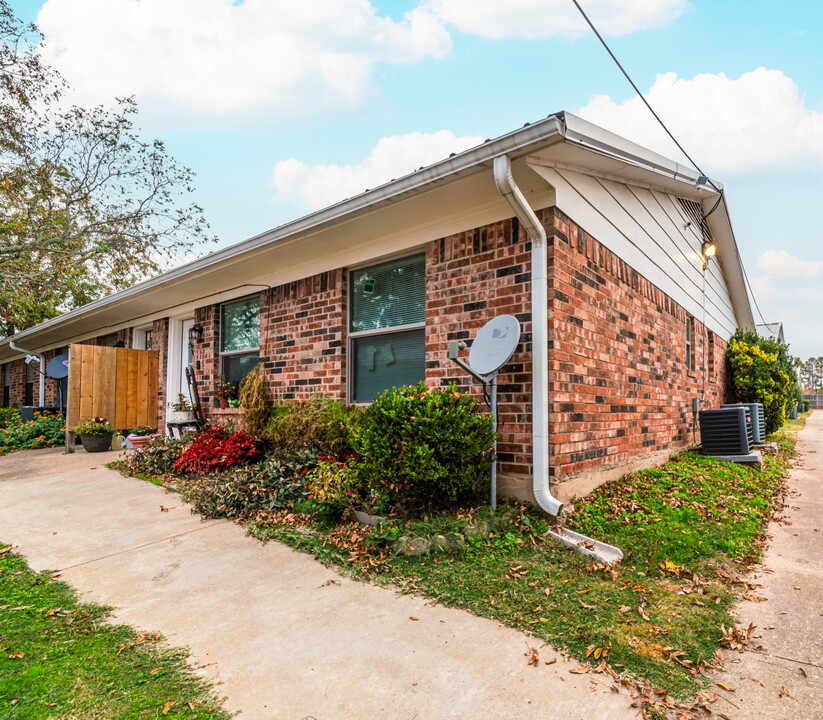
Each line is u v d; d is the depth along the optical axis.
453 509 4.31
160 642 2.61
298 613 2.93
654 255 7.24
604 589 3.14
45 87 11.65
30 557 3.84
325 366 6.45
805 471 7.46
